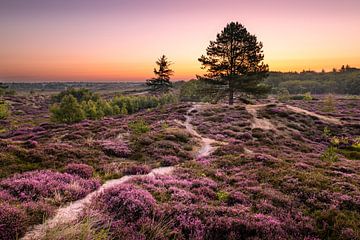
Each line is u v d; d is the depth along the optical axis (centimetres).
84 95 12000
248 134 3111
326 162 1752
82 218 683
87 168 1277
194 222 740
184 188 1085
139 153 1895
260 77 5131
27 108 10750
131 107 8800
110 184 1143
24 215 647
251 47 5112
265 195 1009
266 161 1596
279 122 3847
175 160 1775
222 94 5503
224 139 2888
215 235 703
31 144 1669
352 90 17162
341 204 916
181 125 3584
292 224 766
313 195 993
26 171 1236
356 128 3762
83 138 2714
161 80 10912
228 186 1184
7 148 1445
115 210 779
